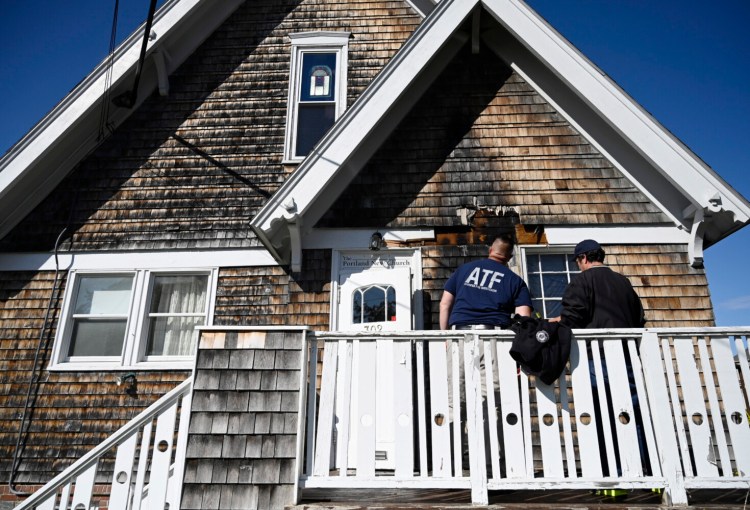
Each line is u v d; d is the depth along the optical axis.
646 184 7.20
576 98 7.57
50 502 4.73
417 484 4.09
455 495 4.62
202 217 7.88
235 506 4.28
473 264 5.19
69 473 4.72
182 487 4.36
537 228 7.19
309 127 8.52
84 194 8.04
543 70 7.76
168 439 4.66
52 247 7.79
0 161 7.47
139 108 8.51
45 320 7.52
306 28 8.97
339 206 7.41
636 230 7.09
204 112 8.49
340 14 9.04
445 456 4.18
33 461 6.91
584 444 4.14
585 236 7.11
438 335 4.46
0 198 7.51
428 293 7.06
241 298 7.40
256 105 8.54
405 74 7.08
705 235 6.93
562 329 4.29
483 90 7.83
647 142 6.71
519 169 7.44
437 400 4.31
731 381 4.29
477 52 7.98
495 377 4.82
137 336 7.41
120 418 7.07
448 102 7.80
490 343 4.64
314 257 7.34
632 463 4.11
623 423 4.20
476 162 7.50
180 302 7.70
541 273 7.15
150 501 4.49
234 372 4.66
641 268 6.95
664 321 6.73
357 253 7.34
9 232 7.87
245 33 8.98
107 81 7.96
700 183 6.50
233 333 4.77
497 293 4.97
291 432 4.46
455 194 7.39
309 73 8.82
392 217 7.34
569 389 6.38
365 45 8.83
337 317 7.13
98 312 7.69
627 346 4.75
